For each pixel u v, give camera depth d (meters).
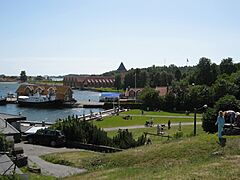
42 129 41.38
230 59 148.25
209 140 23.59
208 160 19.47
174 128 60.97
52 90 144.88
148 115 91.00
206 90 106.56
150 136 49.78
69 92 143.38
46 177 23.39
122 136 38.47
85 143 38.91
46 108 128.62
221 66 147.88
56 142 38.69
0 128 33.31
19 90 155.50
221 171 15.91
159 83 183.75
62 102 133.00
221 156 19.75
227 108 38.53
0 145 25.56
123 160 24.50
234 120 26.80
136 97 137.75
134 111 104.62
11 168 19.83
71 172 25.19
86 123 41.38
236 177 14.70
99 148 37.00
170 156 22.61
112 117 84.94
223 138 23.05
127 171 20.38
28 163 27.69
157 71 196.00
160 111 106.44
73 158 29.69
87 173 22.73
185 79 145.12
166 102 110.56
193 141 24.34
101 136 39.28
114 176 19.30
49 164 28.19
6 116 43.12
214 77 137.62
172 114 94.94
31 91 152.00
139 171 19.80
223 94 103.25
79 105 131.75
